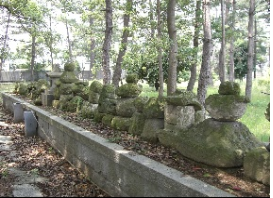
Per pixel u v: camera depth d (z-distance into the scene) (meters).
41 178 4.90
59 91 8.46
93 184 4.65
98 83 6.79
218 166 3.32
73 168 5.38
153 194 3.33
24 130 8.11
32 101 10.36
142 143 4.46
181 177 3.10
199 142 3.57
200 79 8.82
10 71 24.45
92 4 11.70
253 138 3.59
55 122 6.37
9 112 11.38
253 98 11.54
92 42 22.19
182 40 10.14
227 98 3.60
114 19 12.60
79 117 6.69
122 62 11.25
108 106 5.88
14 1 10.75
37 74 23.17
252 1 10.76
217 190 2.80
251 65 10.88
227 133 3.49
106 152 4.23
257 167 3.03
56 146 6.45
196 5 11.09
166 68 12.60
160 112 4.53
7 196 4.19
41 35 14.46
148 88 15.88
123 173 3.89
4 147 6.72
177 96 4.16
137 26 9.36
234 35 11.54
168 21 8.92
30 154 6.23
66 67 8.70
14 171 5.20
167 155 3.91
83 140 4.95
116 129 5.38
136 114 5.04
